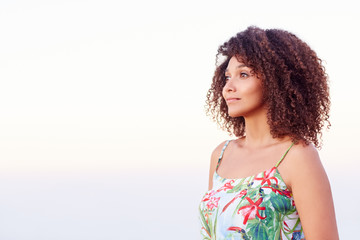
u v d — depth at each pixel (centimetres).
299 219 221
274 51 231
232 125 272
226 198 227
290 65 233
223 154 255
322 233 210
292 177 218
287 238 218
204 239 236
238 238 218
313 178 214
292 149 221
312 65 237
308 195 214
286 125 226
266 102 233
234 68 237
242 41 237
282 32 241
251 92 232
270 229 216
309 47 242
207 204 233
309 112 230
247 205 219
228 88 236
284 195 219
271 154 227
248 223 217
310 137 232
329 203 214
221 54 261
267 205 217
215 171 249
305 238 217
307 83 233
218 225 225
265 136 235
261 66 230
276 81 229
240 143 251
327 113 242
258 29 241
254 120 237
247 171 231
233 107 236
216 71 271
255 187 222
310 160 217
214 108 275
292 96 232
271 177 221
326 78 245
